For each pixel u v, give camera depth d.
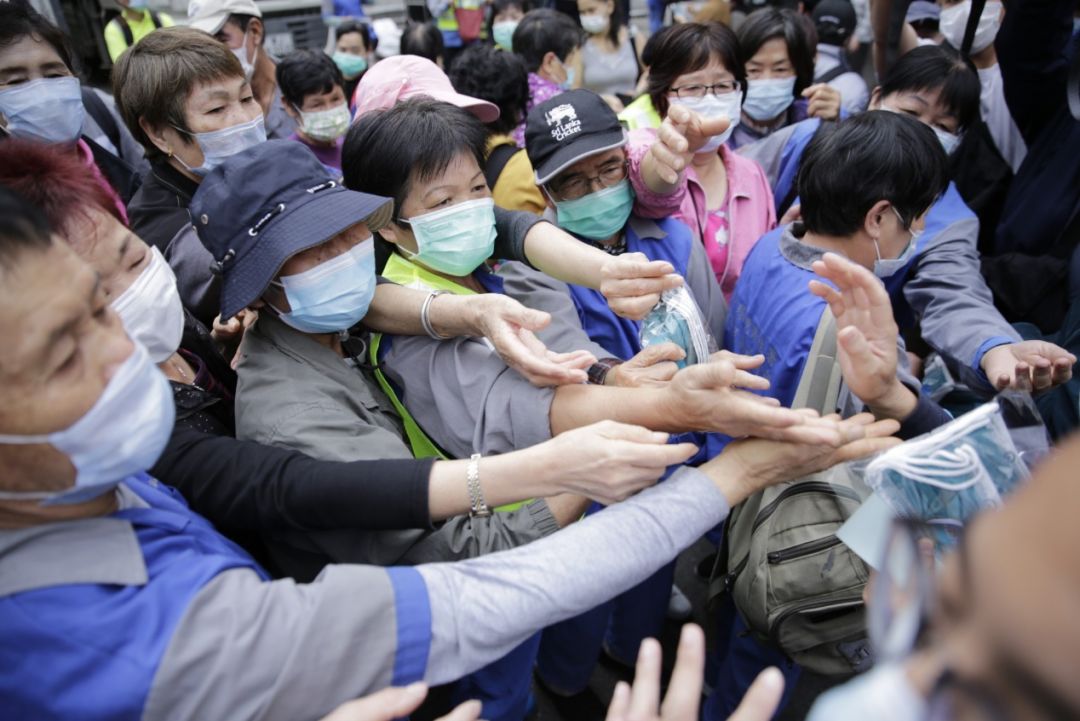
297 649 0.77
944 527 0.86
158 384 0.80
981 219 2.75
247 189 1.16
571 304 1.60
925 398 1.22
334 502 0.97
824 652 1.25
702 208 2.25
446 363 1.30
